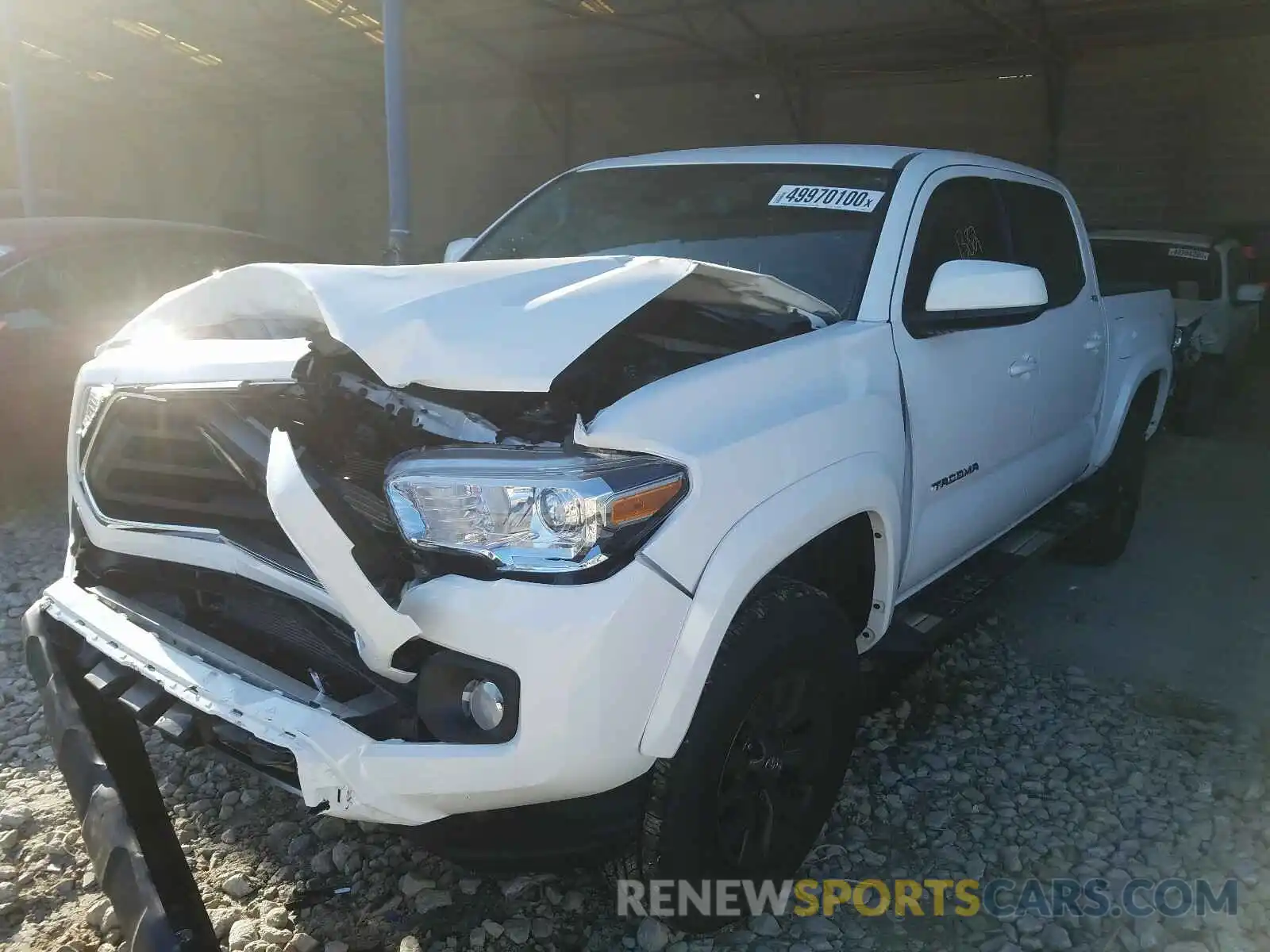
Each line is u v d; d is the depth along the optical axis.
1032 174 4.04
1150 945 2.44
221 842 2.74
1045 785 3.12
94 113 22.17
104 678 2.45
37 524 5.28
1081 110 13.83
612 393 2.05
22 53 11.03
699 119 16.44
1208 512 6.13
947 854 2.78
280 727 1.98
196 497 2.31
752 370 2.33
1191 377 8.06
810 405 2.43
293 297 2.21
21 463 5.52
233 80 18.53
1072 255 4.20
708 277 2.42
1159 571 5.07
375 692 2.07
